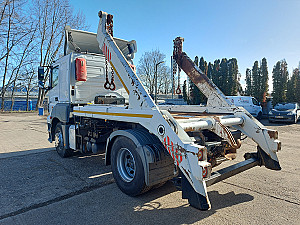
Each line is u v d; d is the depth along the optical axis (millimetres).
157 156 2986
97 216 2818
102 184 3951
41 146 7496
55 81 6227
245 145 7340
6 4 26234
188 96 24969
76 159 5652
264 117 20188
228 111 4293
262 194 3453
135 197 3363
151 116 3010
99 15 4148
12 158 5789
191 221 2676
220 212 2891
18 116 22375
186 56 5141
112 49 3885
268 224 2584
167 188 3711
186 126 2881
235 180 4078
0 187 3793
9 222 2688
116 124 4375
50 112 6625
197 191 2461
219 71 24078
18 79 30469
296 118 14930
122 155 3566
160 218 2754
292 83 22578
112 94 5906
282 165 5047
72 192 3574
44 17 29406
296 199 3262
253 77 23250
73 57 5348
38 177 4289
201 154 2434
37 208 3045
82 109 4762
